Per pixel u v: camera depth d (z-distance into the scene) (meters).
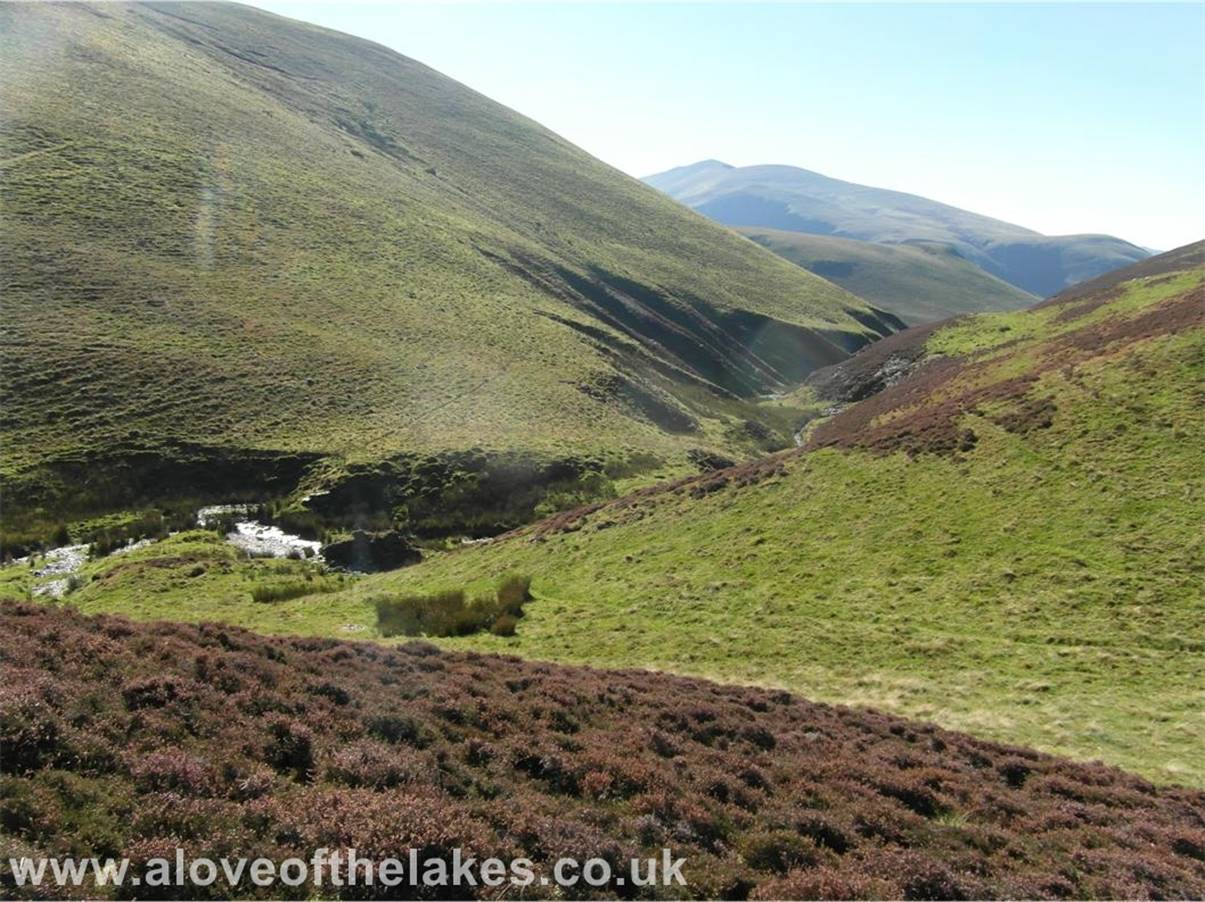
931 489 38.16
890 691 24.61
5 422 58.12
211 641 18.28
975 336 100.81
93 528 51.22
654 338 136.38
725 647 28.66
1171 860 14.48
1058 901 12.34
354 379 76.62
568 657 28.80
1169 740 20.61
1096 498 33.09
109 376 65.56
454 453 66.56
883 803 15.62
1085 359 47.72
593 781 14.24
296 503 57.75
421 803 11.50
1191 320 46.12
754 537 38.50
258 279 90.06
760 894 11.09
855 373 115.69
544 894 10.09
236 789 11.36
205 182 107.00
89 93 115.00
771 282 192.25
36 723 11.02
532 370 93.06
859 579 32.56
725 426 103.25
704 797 14.30
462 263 119.50
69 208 87.56
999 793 17.06
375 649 21.77
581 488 67.12
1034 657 25.38
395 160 164.25
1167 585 27.31
